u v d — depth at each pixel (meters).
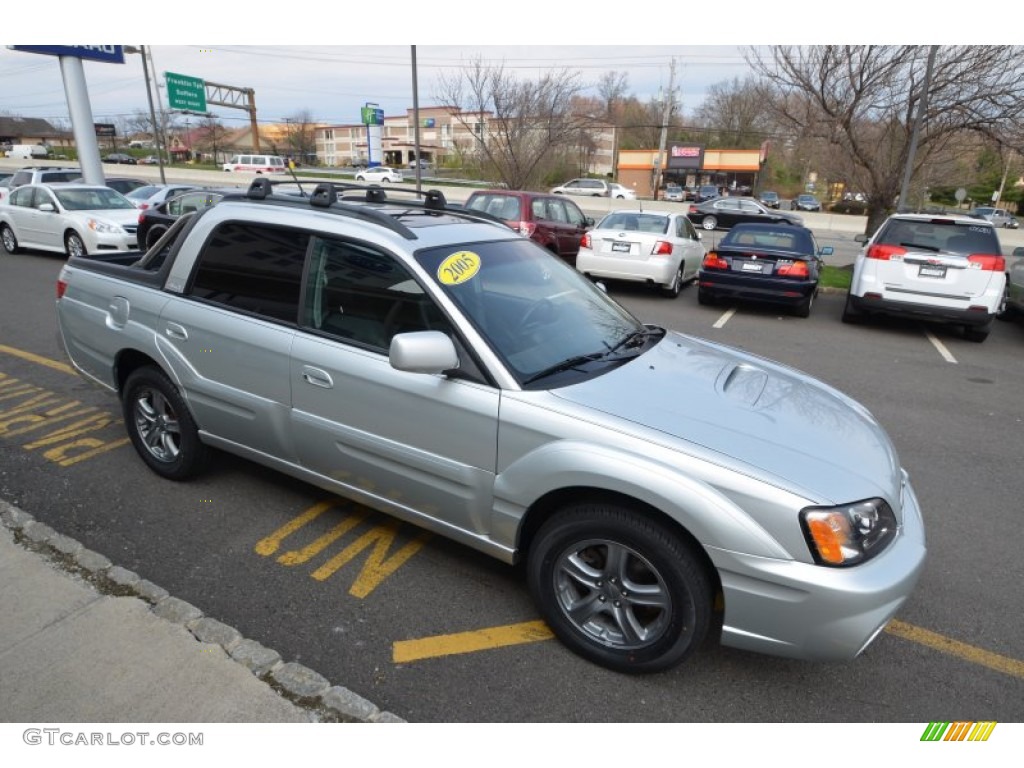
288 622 2.87
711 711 2.50
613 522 2.49
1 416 4.95
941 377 7.16
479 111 23.78
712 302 11.04
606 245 11.39
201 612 2.78
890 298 8.95
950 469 4.77
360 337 3.06
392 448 2.96
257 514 3.71
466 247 3.26
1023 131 10.77
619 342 3.30
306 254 3.24
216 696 2.37
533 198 12.36
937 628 3.02
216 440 3.69
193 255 3.65
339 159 95.06
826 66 11.81
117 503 3.77
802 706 2.54
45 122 88.38
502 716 2.43
